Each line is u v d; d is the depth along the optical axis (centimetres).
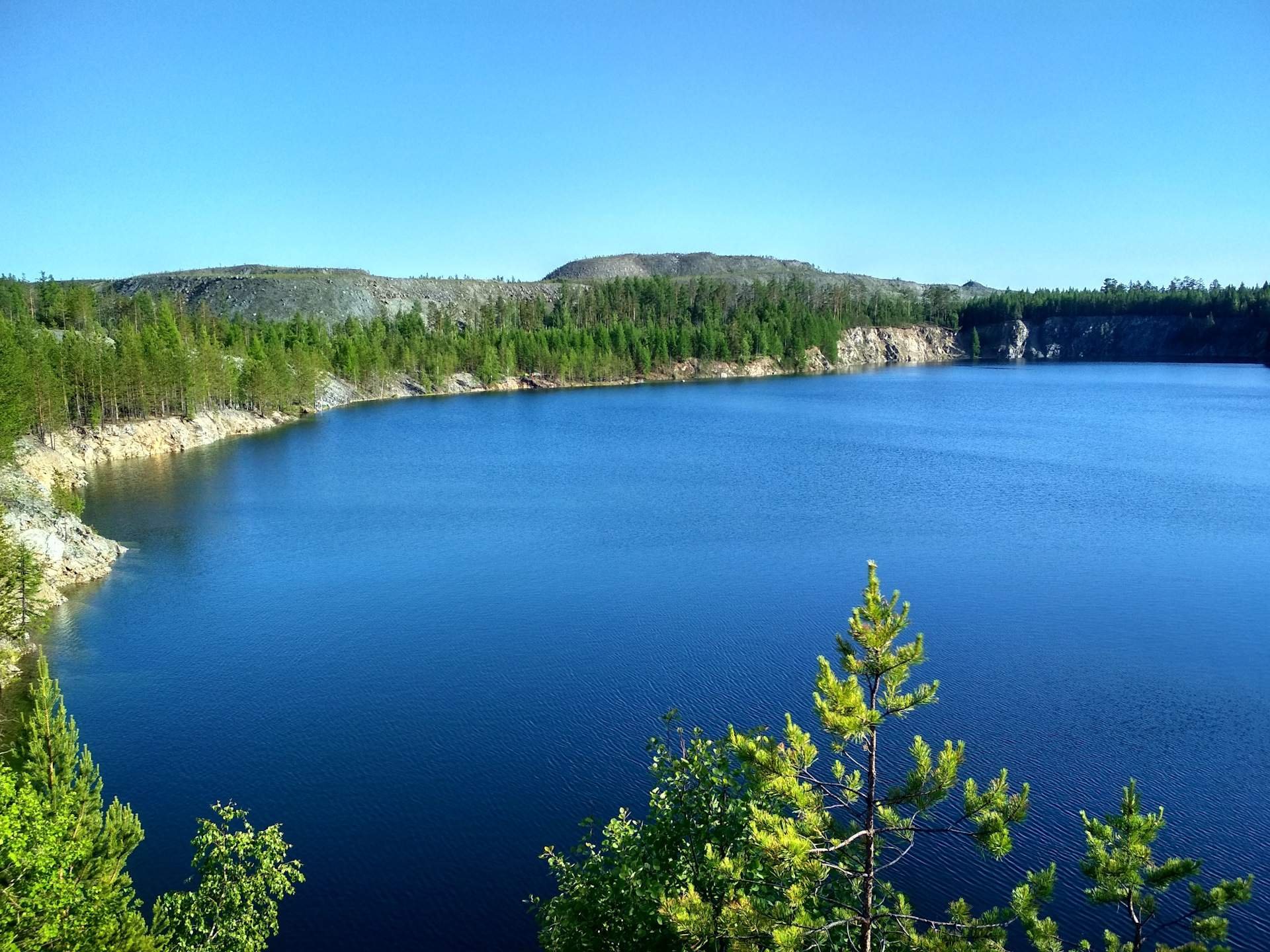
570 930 1733
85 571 5978
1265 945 2414
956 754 1418
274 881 2117
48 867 1666
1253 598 5206
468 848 2914
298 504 8394
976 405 17262
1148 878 1446
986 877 2717
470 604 5338
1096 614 4959
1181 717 3712
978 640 4591
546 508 8075
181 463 11012
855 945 1499
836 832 1538
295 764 3462
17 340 10669
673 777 1706
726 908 1350
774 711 3838
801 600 5284
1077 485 8781
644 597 5384
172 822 3080
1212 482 8875
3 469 6638
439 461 11081
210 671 4372
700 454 11312
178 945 1955
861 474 9606
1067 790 3177
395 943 2494
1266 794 3131
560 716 3828
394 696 4056
